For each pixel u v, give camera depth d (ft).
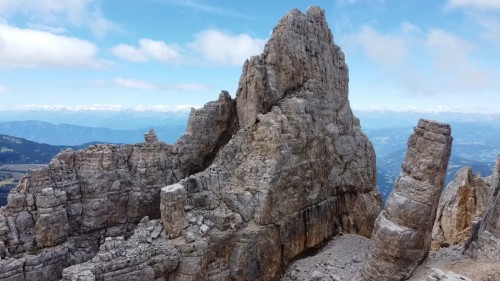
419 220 85.20
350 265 106.83
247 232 98.63
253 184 103.81
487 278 74.28
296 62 118.42
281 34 117.08
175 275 91.50
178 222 93.45
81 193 105.91
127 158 114.52
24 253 93.30
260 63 115.44
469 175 132.26
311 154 117.80
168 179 116.67
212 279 94.63
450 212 130.21
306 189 115.75
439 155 84.58
